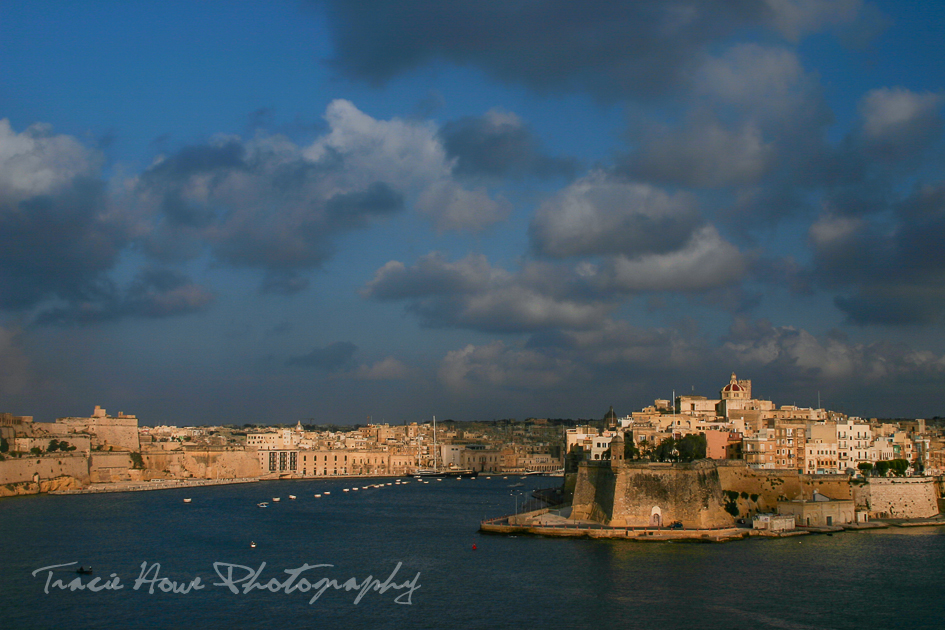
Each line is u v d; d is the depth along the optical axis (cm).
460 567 18488
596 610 14938
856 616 14538
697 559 18625
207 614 15088
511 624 14262
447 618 14638
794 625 14100
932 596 15638
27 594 16550
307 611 15238
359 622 14500
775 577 17000
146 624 14512
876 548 19838
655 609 14950
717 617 14500
